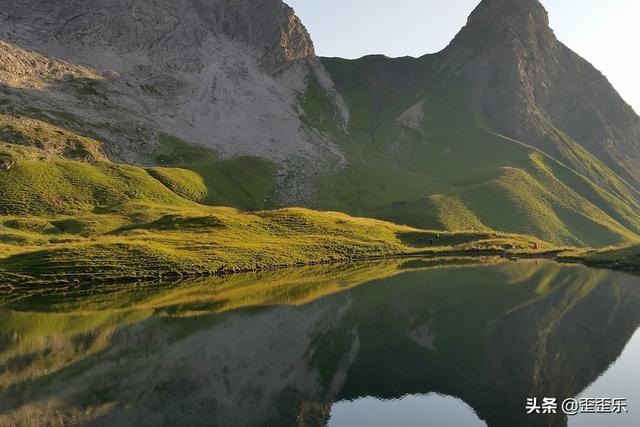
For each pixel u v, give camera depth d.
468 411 23.45
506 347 32.75
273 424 21.89
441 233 114.00
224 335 36.28
